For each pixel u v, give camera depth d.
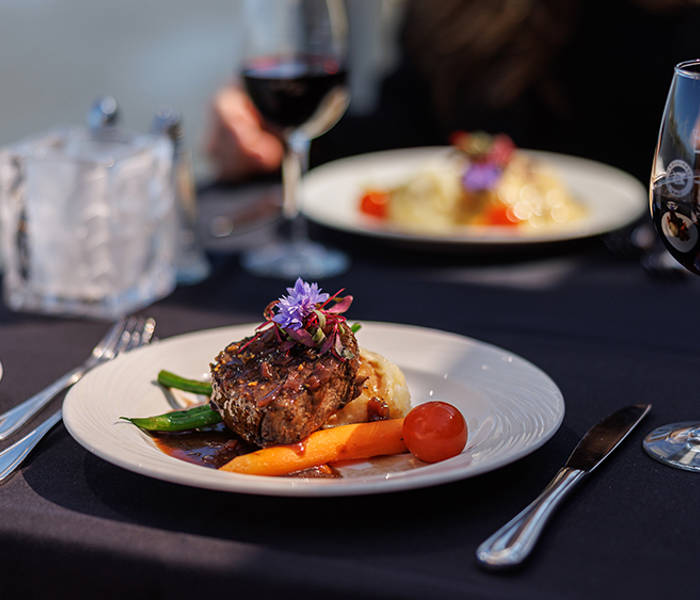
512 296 1.48
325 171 2.09
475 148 1.87
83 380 0.98
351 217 1.86
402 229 1.66
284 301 0.91
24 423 0.99
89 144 1.48
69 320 1.37
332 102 1.70
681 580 0.69
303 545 0.75
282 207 1.94
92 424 0.88
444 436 0.86
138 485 0.85
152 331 1.27
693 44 2.76
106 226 1.38
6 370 1.16
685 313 1.39
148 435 0.93
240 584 0.71
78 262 1.39
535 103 2.95
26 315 1.39
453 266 1.65
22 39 5.57
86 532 0.76
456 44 2.86
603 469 0.87
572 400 1.06
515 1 2.80
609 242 1.76
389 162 2.16
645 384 1.10
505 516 0.79
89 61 5.60
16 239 1.41
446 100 2.90
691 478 0.85
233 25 5.45
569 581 0.69
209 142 2.25
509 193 1.81
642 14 2.85
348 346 0.92
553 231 1.65
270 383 0.89
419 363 1.08
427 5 2.93
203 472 0.78
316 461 0.87
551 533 0.76
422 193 1.83
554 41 2.83
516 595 0.66
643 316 1.38
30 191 1.38
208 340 1.13
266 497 0.82
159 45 5.60
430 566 0.71
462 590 0.67
